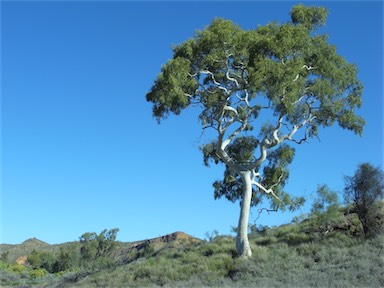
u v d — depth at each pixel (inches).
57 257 2960.1
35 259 2962.6
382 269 938.7
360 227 1268.5
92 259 2706.7
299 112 1312.7
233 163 1320.1
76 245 3174.2
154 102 1278.3
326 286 893.8
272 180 1428.4
